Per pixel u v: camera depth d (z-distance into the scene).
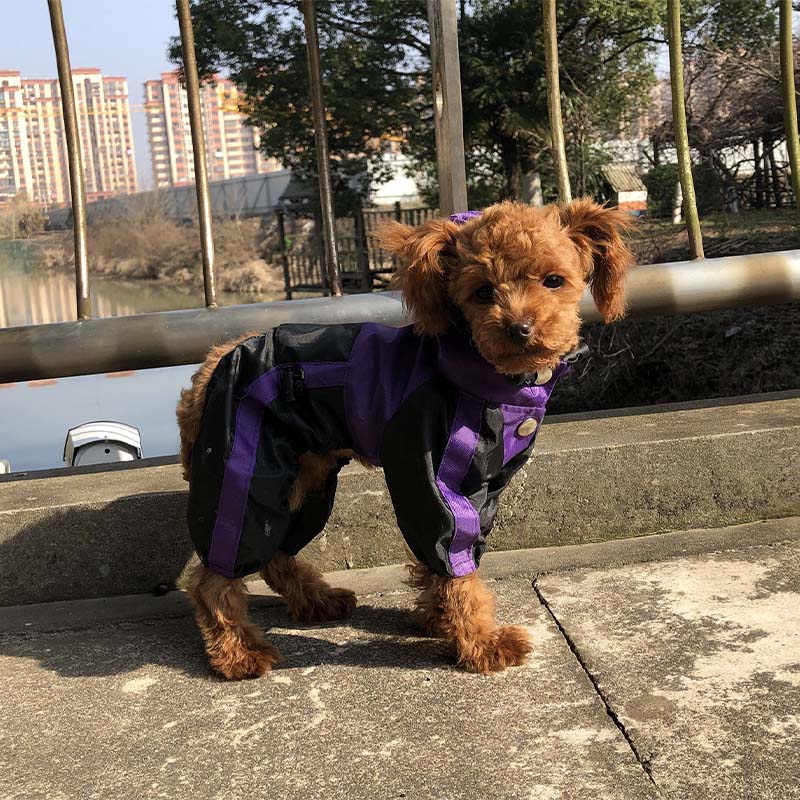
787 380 2.15
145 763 0.66
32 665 0.83
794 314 2.35
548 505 1.01
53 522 0.97
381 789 0.61
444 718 0.69
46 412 1.95
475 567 0.77
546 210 0.76
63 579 0.98
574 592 0.89
